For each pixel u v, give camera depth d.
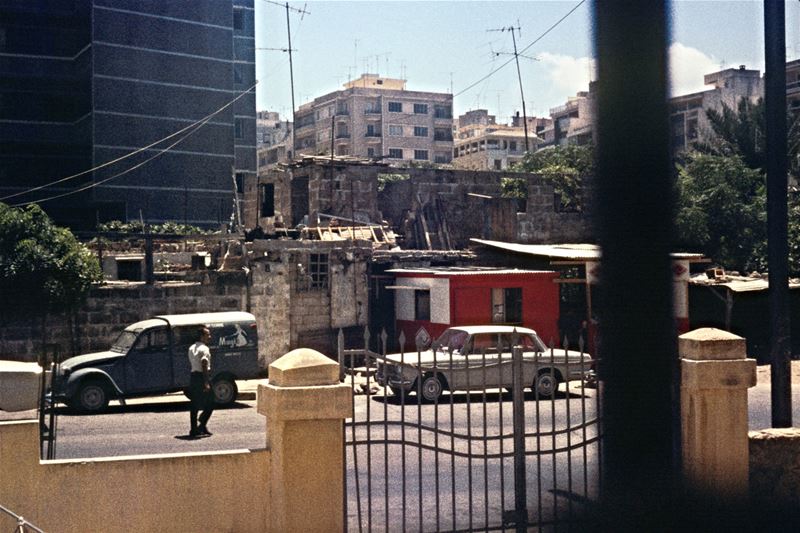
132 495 6.83
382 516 9.47
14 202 61.75
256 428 16.88
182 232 48.41
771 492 8.62
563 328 30.23
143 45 61.62
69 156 63.50
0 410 6.93
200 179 63.09
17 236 24.78
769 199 9.62
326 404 7.02
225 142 64.19
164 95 62.16
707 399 8.38
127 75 61.00
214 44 63.97
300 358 7.09
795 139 38.91
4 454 6.54
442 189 39.66
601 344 9.96
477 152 119.38
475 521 9.06
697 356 8.39
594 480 11.24
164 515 6.89
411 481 11.53
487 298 27.62
